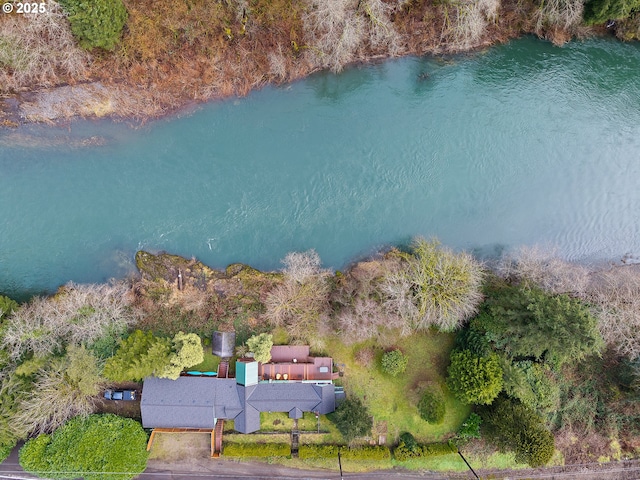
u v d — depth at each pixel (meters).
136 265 35.19
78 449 30.50
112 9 30.58
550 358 32.84
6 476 32.50
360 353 34.91
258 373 33.66
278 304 34.19
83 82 33.94
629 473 35.28
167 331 34.38
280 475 34.59
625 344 33.88
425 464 35.09
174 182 35.97
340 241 36.72
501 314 32.22
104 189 35.41
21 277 34.47
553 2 35.56
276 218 36.56
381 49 36.84
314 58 36.03
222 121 36.41
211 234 36.06
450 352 35.28
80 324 31.64
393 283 32.84
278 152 36.84
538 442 30.42
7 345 30.44
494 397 32.00
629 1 34.16
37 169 34.88
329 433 34.84
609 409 35.28
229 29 34.06
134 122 35.38
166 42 33.66
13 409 29.88
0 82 32.91
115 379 30.64
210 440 34.47
